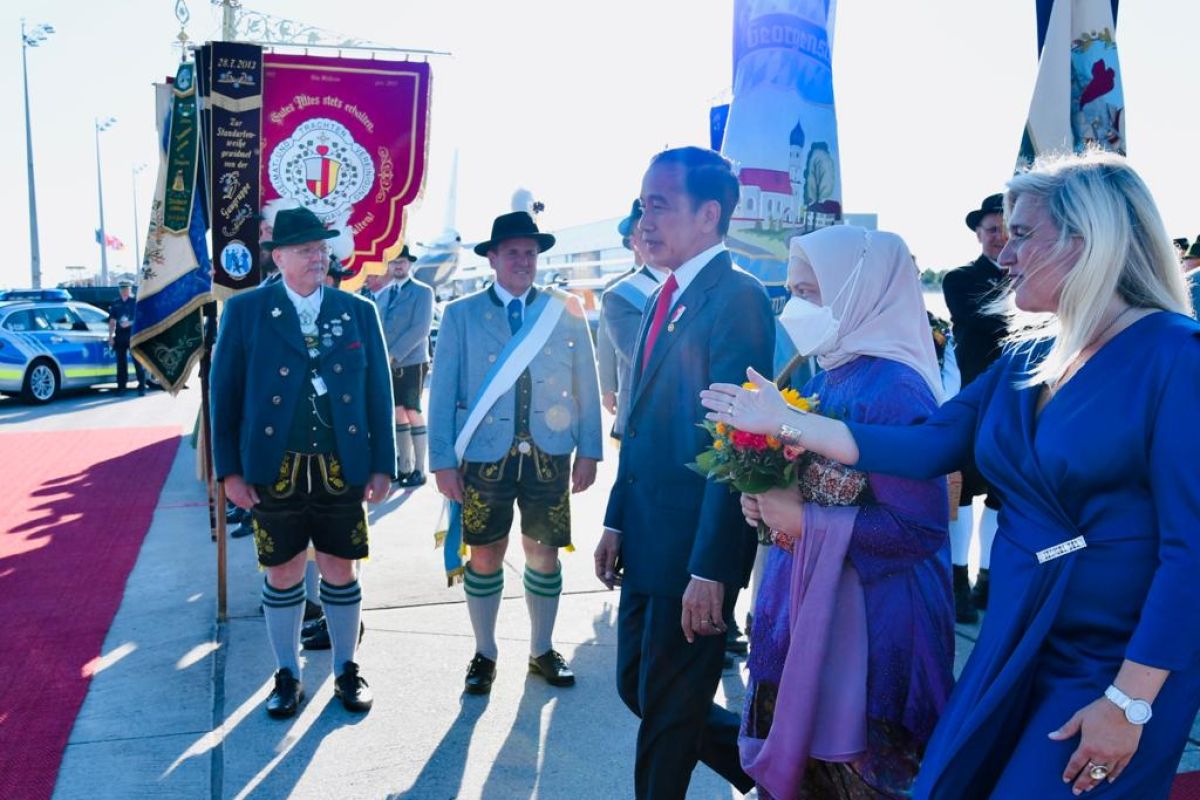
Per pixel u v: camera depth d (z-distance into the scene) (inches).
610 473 367.9
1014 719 66.2
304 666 165.0
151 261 187.0
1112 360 63.2
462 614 190.1
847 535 77.5
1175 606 57.2
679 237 102.0
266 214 203.5
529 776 127.0
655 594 101.6
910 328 82.7
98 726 140.7
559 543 155.3
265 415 141.0
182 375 191.5
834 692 79.0
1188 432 58.1
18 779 125.0
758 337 97.4
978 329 176.2
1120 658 61.6
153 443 418.3
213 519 239.1
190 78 184.9
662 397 102.3
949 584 82.3
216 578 212.5
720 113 284.5
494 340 154.8
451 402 155.6
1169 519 58.4
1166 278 64.7
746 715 89.4
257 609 191.3
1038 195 66.7
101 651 169.9
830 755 78.8
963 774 67.4
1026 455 66.2
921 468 74.7
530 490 153.5
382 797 121.7
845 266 81.3
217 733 138.8
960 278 180.1
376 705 148.8
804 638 78.5
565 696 151.9
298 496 143.0
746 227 159.9
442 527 163.6
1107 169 65.0
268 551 144.2
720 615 95.0
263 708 147.3
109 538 249.3
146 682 156.3
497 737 138.0
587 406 158.2
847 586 79.4
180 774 126.7
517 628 183.5
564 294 158.2
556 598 158.1
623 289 185.5
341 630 149.8
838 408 81.9
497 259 156.8
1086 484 62.6
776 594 86.3
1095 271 62.8
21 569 221.1
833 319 81.4
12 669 161.3
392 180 208.7
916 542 77.5
